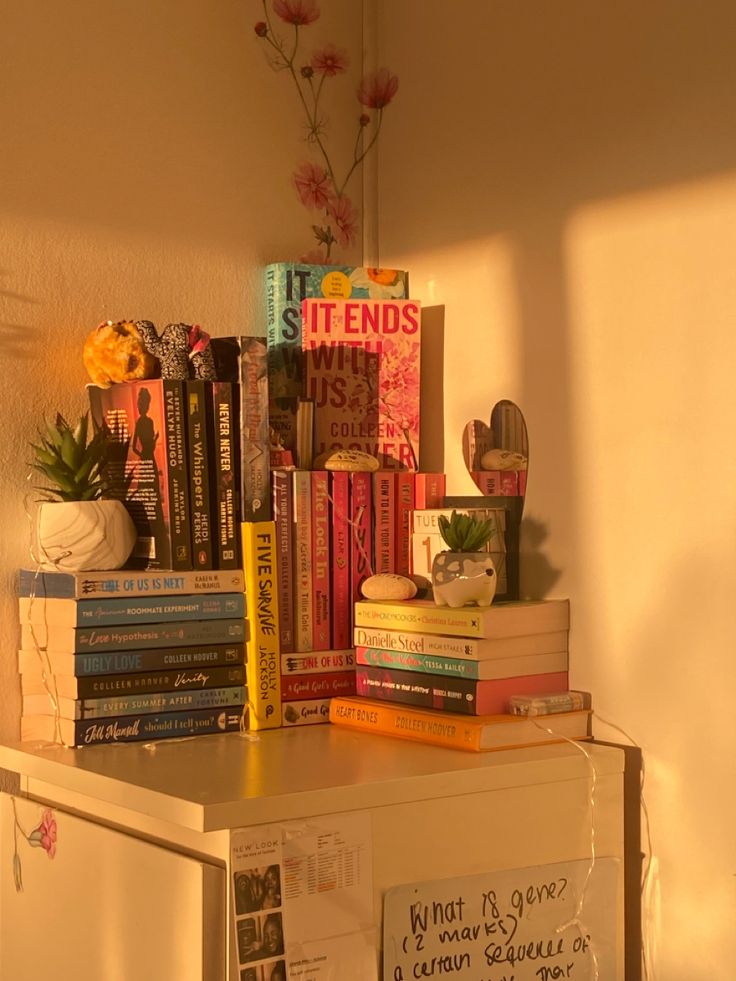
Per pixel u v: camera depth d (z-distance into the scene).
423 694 1.37
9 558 1.41
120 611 1.31
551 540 1.45
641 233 1.34
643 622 1.33
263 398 1.43
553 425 1.45
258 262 1.64
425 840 1.15
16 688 1.41
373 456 1.60
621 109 1.37
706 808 1.26
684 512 1.29
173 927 1.08
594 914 1.27
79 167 1.47
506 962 1.21
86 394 1.48
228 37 1.61
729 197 1.25
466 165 1.59
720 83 1.26
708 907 1.26
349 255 1.74
